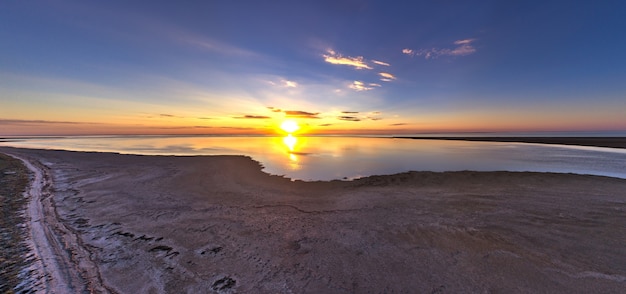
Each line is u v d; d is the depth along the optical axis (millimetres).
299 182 11234
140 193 9289
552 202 7957
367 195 9133
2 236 5449
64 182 10922
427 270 4375
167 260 4699
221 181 11320
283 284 4039
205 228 6191
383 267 4488
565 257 4691
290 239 5609
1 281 3883
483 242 5352
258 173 13141
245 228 6207
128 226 6242
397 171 13664
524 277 4121
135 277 4160
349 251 5062
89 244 5242
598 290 3773
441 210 7395
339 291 3869
